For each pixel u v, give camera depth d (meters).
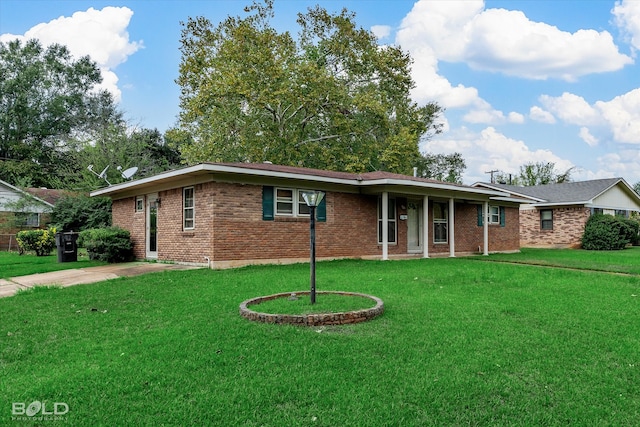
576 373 4.49
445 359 4.80
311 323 6.00
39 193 28.92
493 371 4.50
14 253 20.92
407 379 4.27
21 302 7.97
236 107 25.34
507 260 16.19
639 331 5.94
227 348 5.08
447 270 12.13
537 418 3.59
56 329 6.15
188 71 26.44
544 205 26.70
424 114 40.78
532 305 7.47
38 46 44.38
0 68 41.28
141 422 3.48
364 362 4.68
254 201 13.12
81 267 13.57
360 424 3.46
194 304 7.51
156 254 14.91
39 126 42.16
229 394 3.94
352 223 15.67
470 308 7.15
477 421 3.55
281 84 24.56
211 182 12.39
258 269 12.04
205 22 27.08
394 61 27.83
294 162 26.83
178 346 5.18
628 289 9.20
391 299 7.80
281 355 4.86
